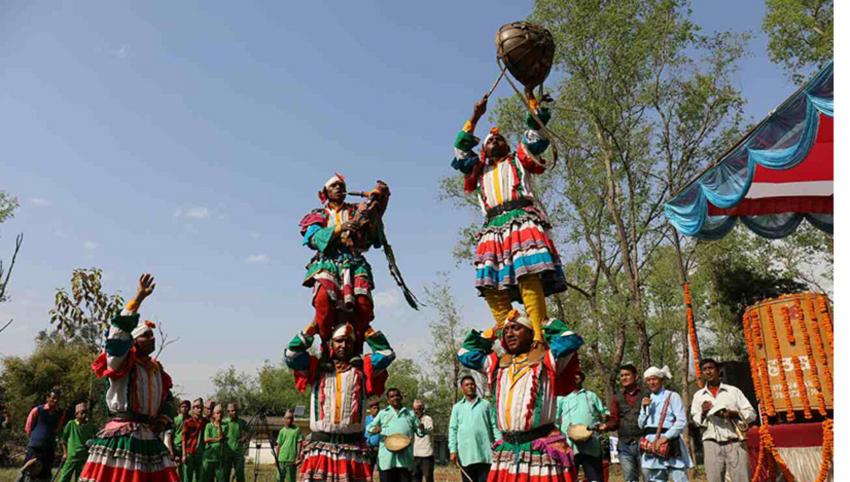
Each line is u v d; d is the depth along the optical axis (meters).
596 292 27.28
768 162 7.89
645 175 26.89
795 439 5.73
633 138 26.05
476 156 5.46
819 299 5.79
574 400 8.93
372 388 5.71
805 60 23.39
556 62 24.94
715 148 25.67
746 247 26.27
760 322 6.06
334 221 5.82
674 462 8.59
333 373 5.59
